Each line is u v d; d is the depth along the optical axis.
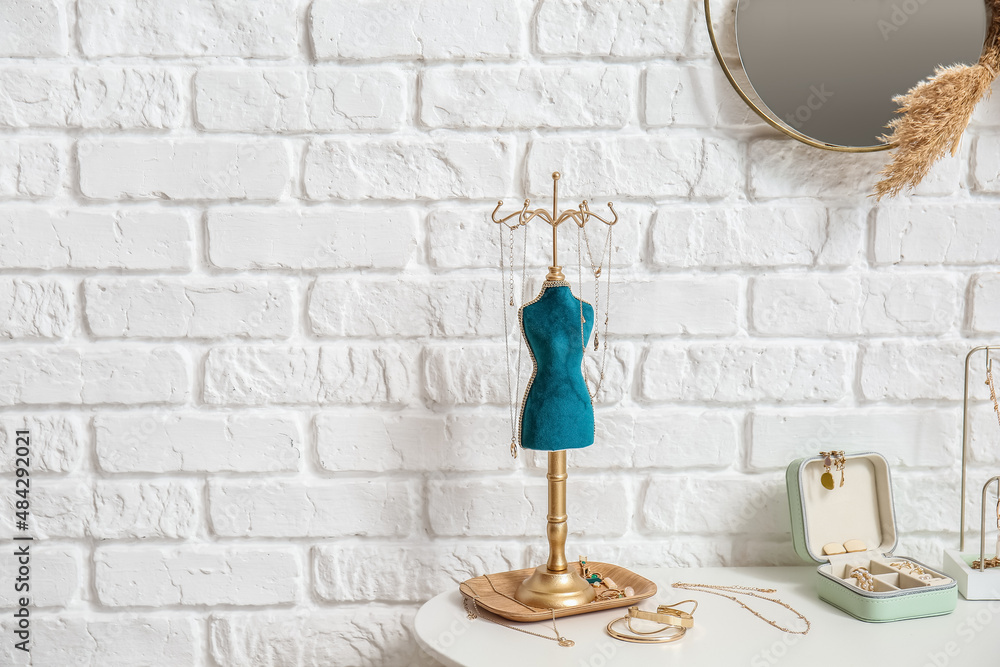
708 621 1.02
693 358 1.20
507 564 1.22
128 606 1.20
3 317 1.17
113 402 1.18
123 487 1.19
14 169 1.16
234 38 1.16
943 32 1.16
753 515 1.22
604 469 1.21
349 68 1.17
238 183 1.17
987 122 1.19
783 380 1.21
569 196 1.18
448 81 1.17
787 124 1.17
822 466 1.18
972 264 1.21
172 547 1.20
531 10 1.17
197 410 1.19
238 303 1.18
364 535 1.21
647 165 1.18
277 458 1.19
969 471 1.23
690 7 1.17
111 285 1.17
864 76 1.16
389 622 1.22
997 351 1.21
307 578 1.21
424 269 1.19
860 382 1.21
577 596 1.03
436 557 1.21
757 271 1.20
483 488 1.21
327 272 1.19
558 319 1.00
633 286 1.19
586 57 1.18
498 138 1.18
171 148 1.16
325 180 1.17
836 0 1.16
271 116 1.17
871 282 1.20
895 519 1.18
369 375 1.19
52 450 1.18
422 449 1.20
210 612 1.21
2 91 1.15
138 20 1.15
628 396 1.21
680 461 1.21
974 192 1.20
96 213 1.16
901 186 1.16
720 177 1.19
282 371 1.19
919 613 1.02
